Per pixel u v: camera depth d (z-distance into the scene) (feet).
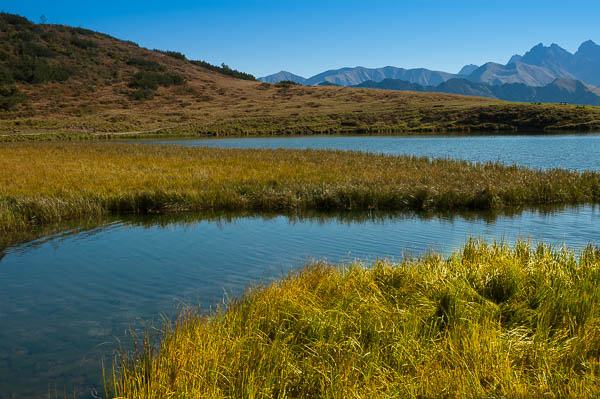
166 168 81.00
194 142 204.74
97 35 572.51
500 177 66.64
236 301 22.44
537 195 58.29
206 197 56.18
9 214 45.93
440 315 19.79
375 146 165.17
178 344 16.71
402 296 21.29
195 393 13.56
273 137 247.70
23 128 258.57
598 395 12.91
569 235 41.14
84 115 317.42
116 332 21.47
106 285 28.35
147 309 24.34
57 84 393.91
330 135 256.32
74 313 23.86
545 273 22.72
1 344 20.21
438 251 35.63
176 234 42.80
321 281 22.89
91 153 116.67
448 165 84.74
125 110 345.10
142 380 15.55
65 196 54.19
